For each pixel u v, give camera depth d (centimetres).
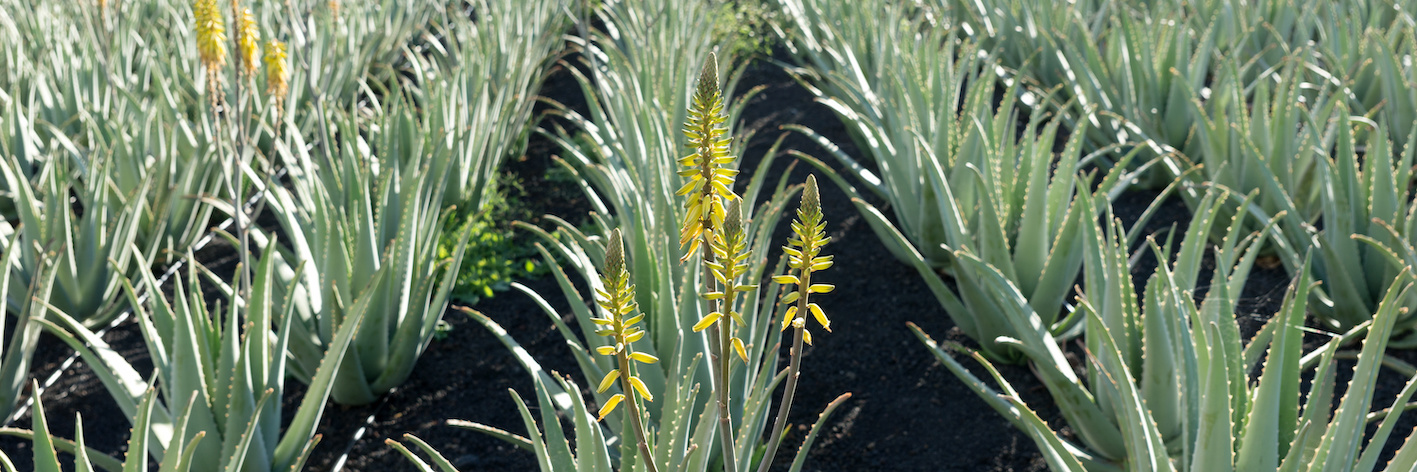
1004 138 419
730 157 124
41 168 488
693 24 706
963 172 388
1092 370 289
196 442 204
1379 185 337
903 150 437
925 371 361
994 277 274
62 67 580
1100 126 539
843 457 317
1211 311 254
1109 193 358
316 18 711
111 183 409
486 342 391
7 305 382
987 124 387
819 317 142
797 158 608
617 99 487
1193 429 233
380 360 334
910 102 430
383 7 796
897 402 344
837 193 544
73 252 384
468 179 496
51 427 343
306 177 381
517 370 372
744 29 839
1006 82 601
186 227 458
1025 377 348
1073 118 580
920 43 564
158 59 614
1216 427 200
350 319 262
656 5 706
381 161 434
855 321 401
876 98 526
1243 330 372
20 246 383
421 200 388
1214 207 269
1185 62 514
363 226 324
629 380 134
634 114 436
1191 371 230
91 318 402
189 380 253
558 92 779
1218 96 482
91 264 387
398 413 344
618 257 123
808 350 381
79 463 199
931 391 349
